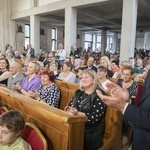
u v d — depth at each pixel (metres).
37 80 3.12
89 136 1.80
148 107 1.01
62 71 4.54
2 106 2.21
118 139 2.19
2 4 12.02
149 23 13.72
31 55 9.11
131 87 2.93
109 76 4.37
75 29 8.77
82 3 8.00
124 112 1.00
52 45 17.25
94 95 1.92
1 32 12.20
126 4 6.58
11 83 3.31
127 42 6.64
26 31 14.54
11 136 1.30
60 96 2.77
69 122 1.26
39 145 1.35
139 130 1.09
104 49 18.17
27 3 11.01
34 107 1.57
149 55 11.89
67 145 1.29
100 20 13.19
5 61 3.72
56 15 12.52
